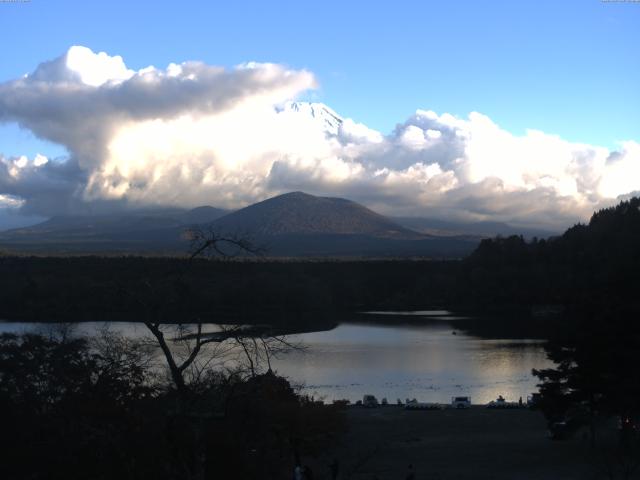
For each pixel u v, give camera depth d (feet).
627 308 135.23
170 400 79.71
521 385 264.72
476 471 123.95
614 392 132.87
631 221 571.69
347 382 269.03
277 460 98.07
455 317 559.38
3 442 73.05
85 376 81.76
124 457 73.77
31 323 287.28
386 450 145.48
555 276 577.43
